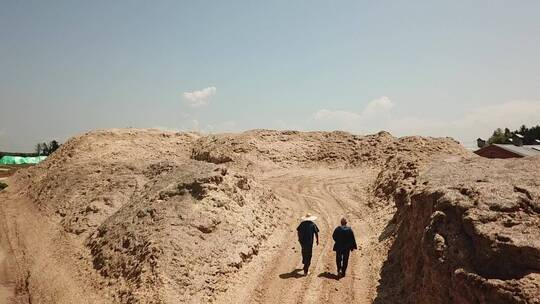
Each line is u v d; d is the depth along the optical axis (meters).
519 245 5.75
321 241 13.48
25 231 19.06
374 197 18.31
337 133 36.16
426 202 8.44
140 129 38.91
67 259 14.29
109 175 21.69
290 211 17.83
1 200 27.92
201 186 14.02
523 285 5.33
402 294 8.41
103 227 15.37
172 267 10.52
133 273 11.03
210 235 12.17
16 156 73.00
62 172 26.17
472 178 8.62
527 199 6.74
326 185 24.09
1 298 11.77
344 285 9.91
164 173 18.69
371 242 12.51
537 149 36.34
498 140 62.00
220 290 10.08
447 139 30.06
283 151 33.00
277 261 11.95
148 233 12.32
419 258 8.12
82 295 11.15
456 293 6.10
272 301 9.43
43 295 11.65
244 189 16.06
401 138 30.78
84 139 34.25
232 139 34.50
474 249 6.32
